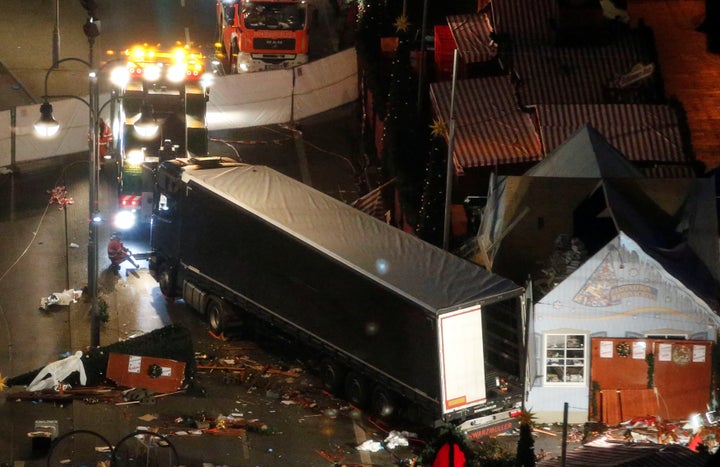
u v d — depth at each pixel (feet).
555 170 319.88
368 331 277.23
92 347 302.45
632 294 280.72
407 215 357.41
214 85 424.87
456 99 382.22
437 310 261.24
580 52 394.52
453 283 273.95
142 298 338.34
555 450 271.08
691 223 304.09
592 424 282.56
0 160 398.62
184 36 504.02
